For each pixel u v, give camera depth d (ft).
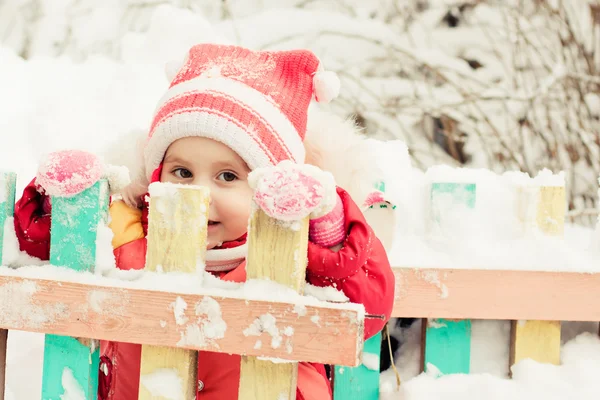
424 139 15.85
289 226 3.11
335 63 15.75
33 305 3.39
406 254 5.41
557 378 5.23
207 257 4.39
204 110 4.42
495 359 5.53
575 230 7.26
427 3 16.75
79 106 7.38
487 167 15.24
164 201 3.28
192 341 3.18
